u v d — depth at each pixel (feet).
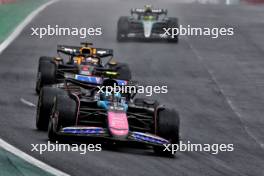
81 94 158.71
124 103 151.94
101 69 197.67
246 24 453.17
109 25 419.13
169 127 147.74
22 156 127.34
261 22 469.57
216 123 196.54
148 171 127.75
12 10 429.79
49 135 144.36
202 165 140.15
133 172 125.29
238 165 145.69
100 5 536.83
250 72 290.56
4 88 217.77
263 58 328.08
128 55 311.68
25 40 334.24
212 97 235.81
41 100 156.15
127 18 353.31
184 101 225.15
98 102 152.56
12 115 174.29
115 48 329.52
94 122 150.82
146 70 278.26
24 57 288.10
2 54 290.35
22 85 226.38
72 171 120.67
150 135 144.66
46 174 116.37
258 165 148.56
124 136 141.18
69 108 143.64
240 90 252.42
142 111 158.51
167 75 270.87
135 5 559.38
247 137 181.57
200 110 213.25
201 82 261.65
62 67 208.85
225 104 226.38
